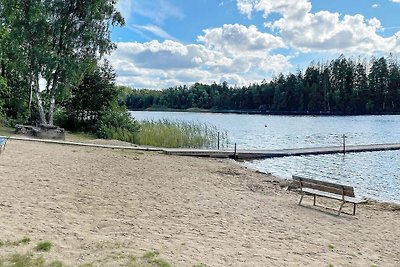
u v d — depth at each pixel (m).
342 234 7.43
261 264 5.34
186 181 12.13
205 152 20.38
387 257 6.24
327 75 102.38
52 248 5.22
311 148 24.81
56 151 16.52
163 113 108.44
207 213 8.23
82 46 26.55
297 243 6.57
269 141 33.28
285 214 8.71
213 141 26.91
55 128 23.00
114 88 31.80
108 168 13.30
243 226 7.41
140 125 27.41
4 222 6.16
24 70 24.94
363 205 10.49
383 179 16.30
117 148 19.77
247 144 30.23
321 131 45.41
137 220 7.21
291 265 5.41
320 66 107.00
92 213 7.42
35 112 30.41
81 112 31.83
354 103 95.19
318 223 8.14
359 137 38.09
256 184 12.72
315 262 5.63
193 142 25.41
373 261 5.96
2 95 30.11
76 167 12.86
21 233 5.71
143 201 8.88
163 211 8.09
